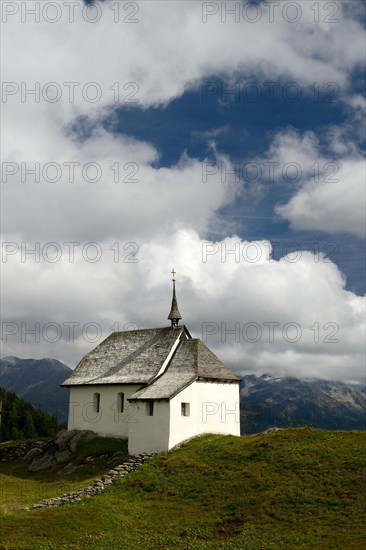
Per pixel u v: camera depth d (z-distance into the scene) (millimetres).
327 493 37469
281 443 47875
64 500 44094
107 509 39188
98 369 70500
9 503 46375
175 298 72250
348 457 42219
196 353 64188
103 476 49031
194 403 58406
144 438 56750
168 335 69688
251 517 36000
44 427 142625
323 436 47844
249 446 49312
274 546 31328
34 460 64125
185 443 55406
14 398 149125
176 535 34625
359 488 37281
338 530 32531
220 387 61969
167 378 61531
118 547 32375
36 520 36656
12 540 33375
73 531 34844
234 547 31594
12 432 129250
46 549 31844
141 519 37844
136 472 47906
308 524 33906
